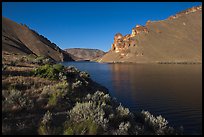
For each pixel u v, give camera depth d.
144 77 66.19
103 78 63.56
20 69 19.97
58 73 19.50
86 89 19.50
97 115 9.24
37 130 7.49
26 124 7.95
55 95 11.38
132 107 26.06
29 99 10.57
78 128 7.90
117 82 53.19
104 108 10.76
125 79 60.44
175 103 28.42
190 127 18.53
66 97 12.37
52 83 15.91
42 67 18.86
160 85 47.12
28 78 15.86
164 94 35.50
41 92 12.67
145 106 26.73
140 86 45.53
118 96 33.56
